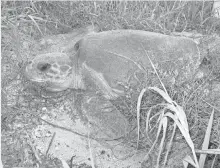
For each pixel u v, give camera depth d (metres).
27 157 2.06
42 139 2.16
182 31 2.90
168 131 2.09
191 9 3.05
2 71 2.47
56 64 2.37
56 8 2.93
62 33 2.89
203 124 2.10
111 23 2.84
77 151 2.11
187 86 2.18
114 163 2.05
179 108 1.87
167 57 2.30
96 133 2.19
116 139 2.16
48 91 2.41
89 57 2.34
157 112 2.09
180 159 2.06
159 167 2.02
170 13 2.94
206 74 2.42
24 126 2.21
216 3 3.04
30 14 2.90
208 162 2.04
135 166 2.04
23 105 2.33
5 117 2.22
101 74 2.28
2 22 2.73
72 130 2.22
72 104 2.37
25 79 2.42
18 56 2.56
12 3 2.93
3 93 2.31
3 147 2.09
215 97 2.28
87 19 2.94
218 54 2.56
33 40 2.76
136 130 2.16
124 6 2.92
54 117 2.29
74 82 2.40
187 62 2.32
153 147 2.01
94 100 2.26
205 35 2.82
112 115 2.19
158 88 1.96
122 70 2.26
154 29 2.81
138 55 2.29
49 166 2.01
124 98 2.22
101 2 2.96
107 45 2.37
